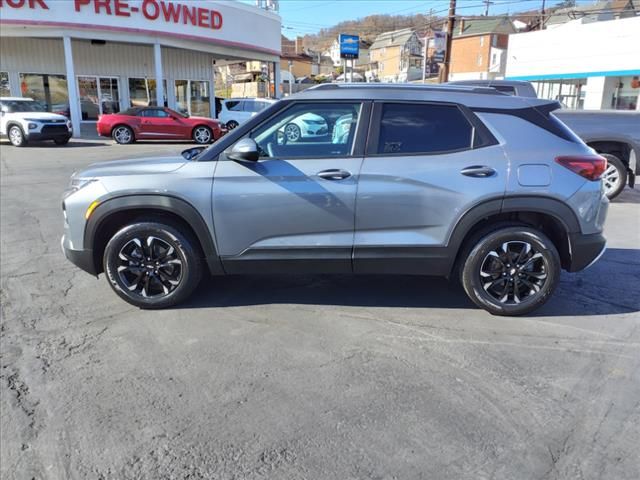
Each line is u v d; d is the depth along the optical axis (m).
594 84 26.09
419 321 4.11
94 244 4.19
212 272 4.18
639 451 2.61
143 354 3.60
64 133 18.69
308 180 3.93
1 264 5.56
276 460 2.55
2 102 18.91
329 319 4.14
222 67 78.50
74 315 4.24
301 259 4.06
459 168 3.89
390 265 4.06
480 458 2.56
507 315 4.15
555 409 2.95
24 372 3.36
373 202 3.91
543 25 45.00
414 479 2.42
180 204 3.99
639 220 7.48
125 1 21.72
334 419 2.87
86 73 25.56
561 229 4.00
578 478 2.43
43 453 2.62
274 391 3.14
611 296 4.62
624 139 8.23
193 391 3.14
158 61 23.22
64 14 20.62
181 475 2.46
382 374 3.32
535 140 3.97
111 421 2.86
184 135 20.86
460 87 4.16
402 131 3.99
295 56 74.69
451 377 3.28
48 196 9.34
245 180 3.96
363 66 85.12
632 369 3.38
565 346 3.69
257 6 26.81
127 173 4.09
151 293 4.30
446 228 3.94
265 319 4.14
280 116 4.03
